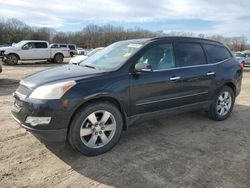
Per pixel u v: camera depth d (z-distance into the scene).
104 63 4.47
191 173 3.48
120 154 3.97
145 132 4.89
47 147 4.12
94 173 3.43
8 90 8.77
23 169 3.49
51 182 3.21
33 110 3.52
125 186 3.16
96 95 3.74
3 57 19.53
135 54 4.27
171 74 4.56
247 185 3.24
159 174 3.44
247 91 9.77
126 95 4.06
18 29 79.94
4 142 4.27
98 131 3.91
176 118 5.73
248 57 26.98
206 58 5.27
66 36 85.31
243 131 5.10
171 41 4.79
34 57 20.89
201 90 5.08
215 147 4.32
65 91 3.57
